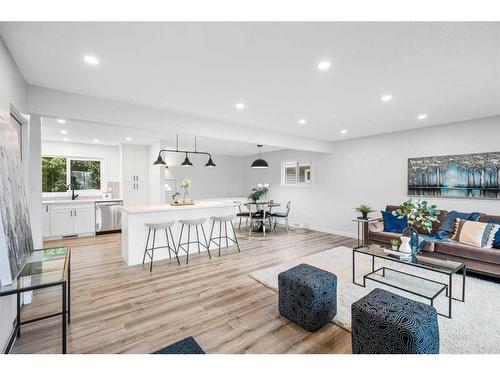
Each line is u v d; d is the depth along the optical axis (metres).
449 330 2.13
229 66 2.29
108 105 3.16
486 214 3.88
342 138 5.81
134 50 2.01
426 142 4.61
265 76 2.49
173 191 7.87
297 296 2.22
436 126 4.48
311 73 2.43
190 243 4.54
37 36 1.80
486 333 2.09
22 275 1.74
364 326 1.71
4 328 1.79
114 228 6.28
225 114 3.83
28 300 2.61
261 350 1.88
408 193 4.82
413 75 2.45
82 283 3.15
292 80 2.59
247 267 3.77
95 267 3.76
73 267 3.75
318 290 2.15
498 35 1.77
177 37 1.83
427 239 3.78
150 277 3.36
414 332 1.51
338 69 2.34
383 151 5.27
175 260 4.14
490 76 2.46
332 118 4.05
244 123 4.39
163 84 2.68
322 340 2.01
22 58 2.12
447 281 3.19
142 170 6.95
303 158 7.10
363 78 2.53
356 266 3.79
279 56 2.11
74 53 2.05
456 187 4.20
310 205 6.91
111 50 2.01
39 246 2.79
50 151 6.08
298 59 2.16
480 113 3.73
